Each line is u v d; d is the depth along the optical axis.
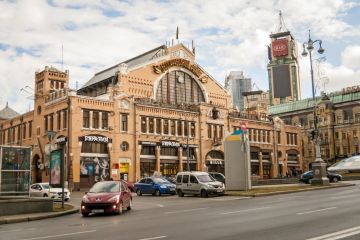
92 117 54.75
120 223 16.47
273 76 189.25
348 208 18.08
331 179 50.66
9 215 20.38
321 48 42.06
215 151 69.69
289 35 190.62
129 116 58.62
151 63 65.94
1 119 82.50
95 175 53.66
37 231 14.94
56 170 24.52
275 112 106.44
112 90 57.59
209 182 33.84
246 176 37.50
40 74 61.62
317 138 42.62
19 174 23.77
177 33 72.75
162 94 67.38
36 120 61.09
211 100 74.38
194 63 72.38
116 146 56.28
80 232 14.02
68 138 51.94
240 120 74.75
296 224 13.47
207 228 13.43
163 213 20.25
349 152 90.31
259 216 16.33
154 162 60.88
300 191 34.84
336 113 94.19
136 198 34.81
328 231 11.80
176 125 64.31
